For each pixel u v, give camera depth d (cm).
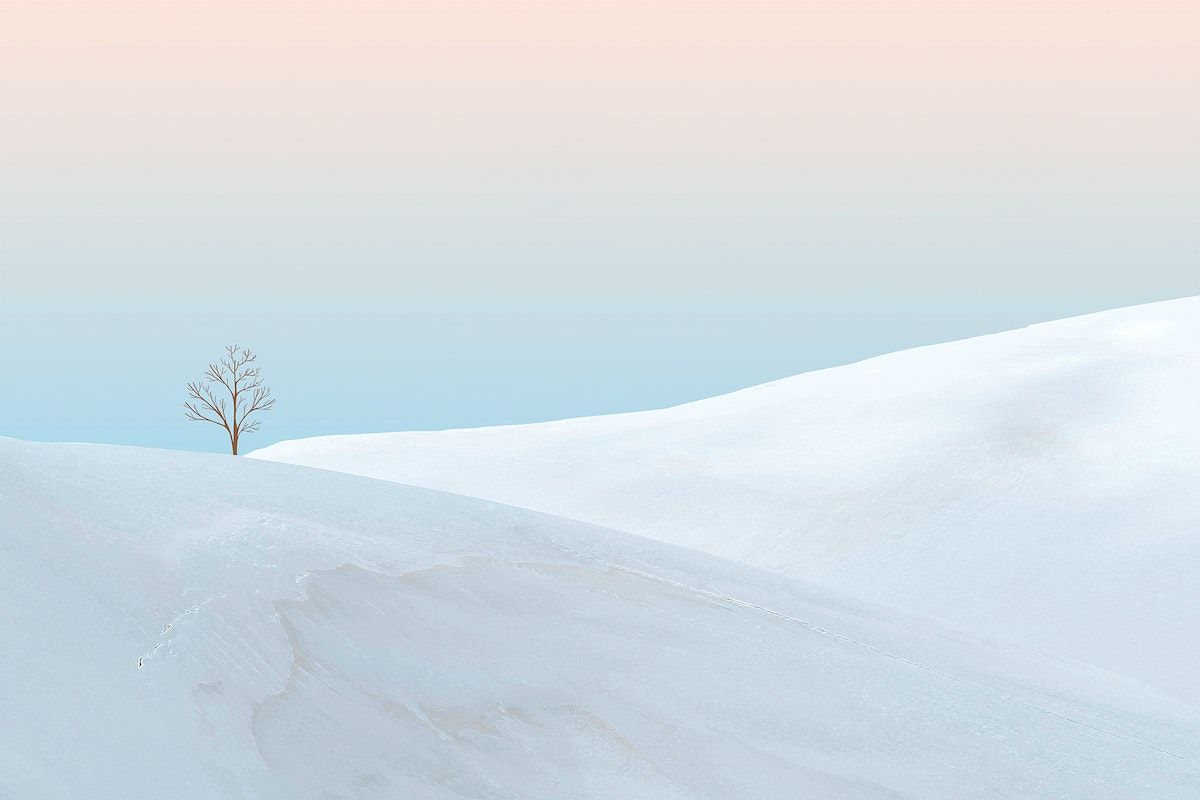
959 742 741
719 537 2409
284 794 495
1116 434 2520
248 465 895
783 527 2392
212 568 632
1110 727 902
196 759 487
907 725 742
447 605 707
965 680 898
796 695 738
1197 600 1795
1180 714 1094
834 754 676
